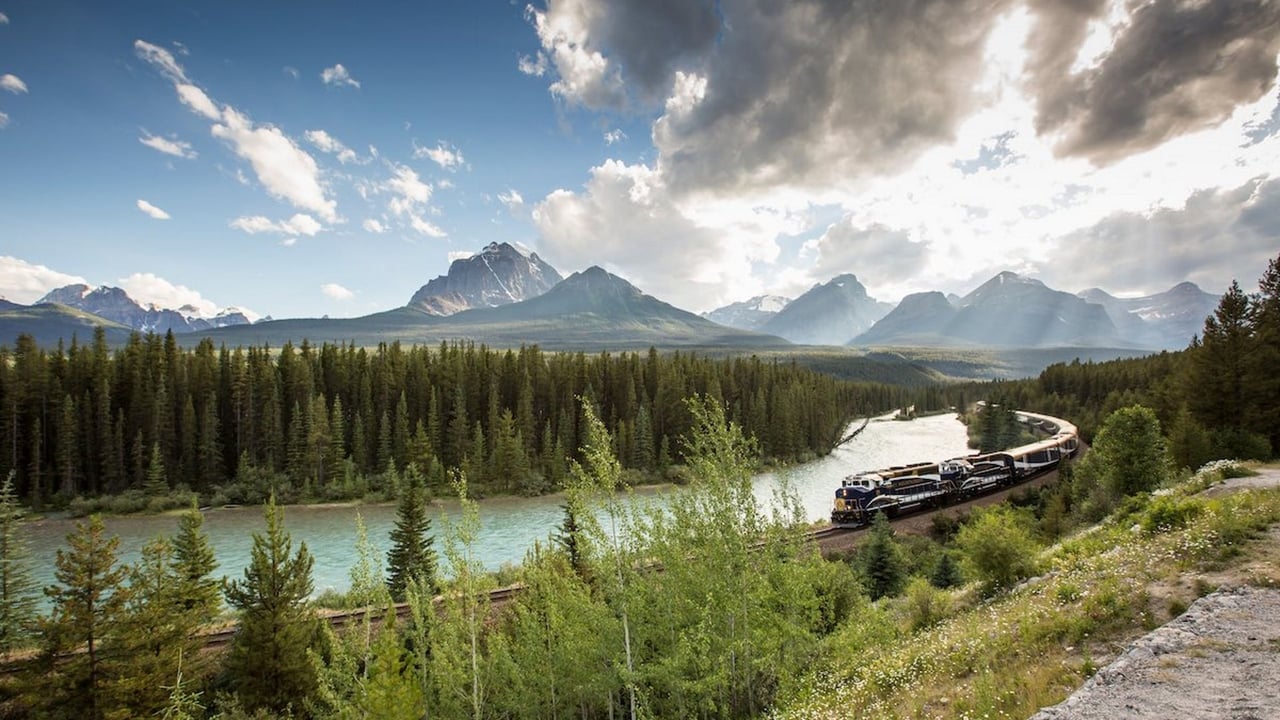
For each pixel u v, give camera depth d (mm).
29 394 93062
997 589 24375
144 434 98000
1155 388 81375
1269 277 51188
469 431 113062
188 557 38562
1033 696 11750
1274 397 47750
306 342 123062
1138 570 16531
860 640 24328
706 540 21797
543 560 27953
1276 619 11789
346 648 23656
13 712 29266
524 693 23734
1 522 38938
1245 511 18125
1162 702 9625
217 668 32312
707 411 22938
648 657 23984
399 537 44781
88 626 29344
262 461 102188
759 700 23219
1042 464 72375
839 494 55969
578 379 128375
